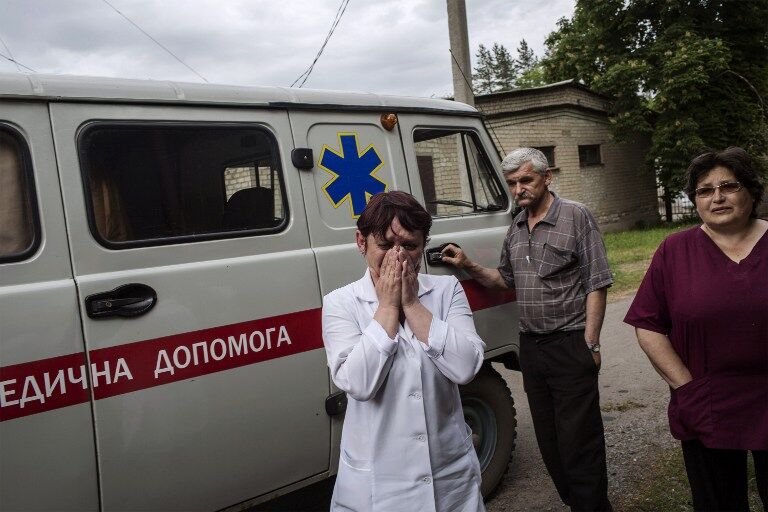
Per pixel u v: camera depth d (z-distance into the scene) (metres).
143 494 2.14
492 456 3.32
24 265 1.98
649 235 14.89
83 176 2.13
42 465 1.94
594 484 2.79
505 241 3.13
